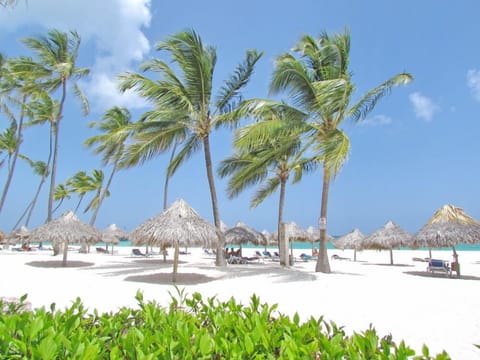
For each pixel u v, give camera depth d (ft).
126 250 112.37
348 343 6.31
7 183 78.13
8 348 6.11
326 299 25.21
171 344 6.08
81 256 69.77
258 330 6.59
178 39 43.09
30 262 52.31
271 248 177.37
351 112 41.01
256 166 41.86
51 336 5.96
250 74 48.44
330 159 33.63
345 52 40.93
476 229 42.32
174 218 33.45
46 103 78.84
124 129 42.78
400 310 21.99
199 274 38.37
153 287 29.58
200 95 46.47
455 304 23.91
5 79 70.90
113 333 7.52
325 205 43.29
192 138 49.90
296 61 36.86
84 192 113.39
